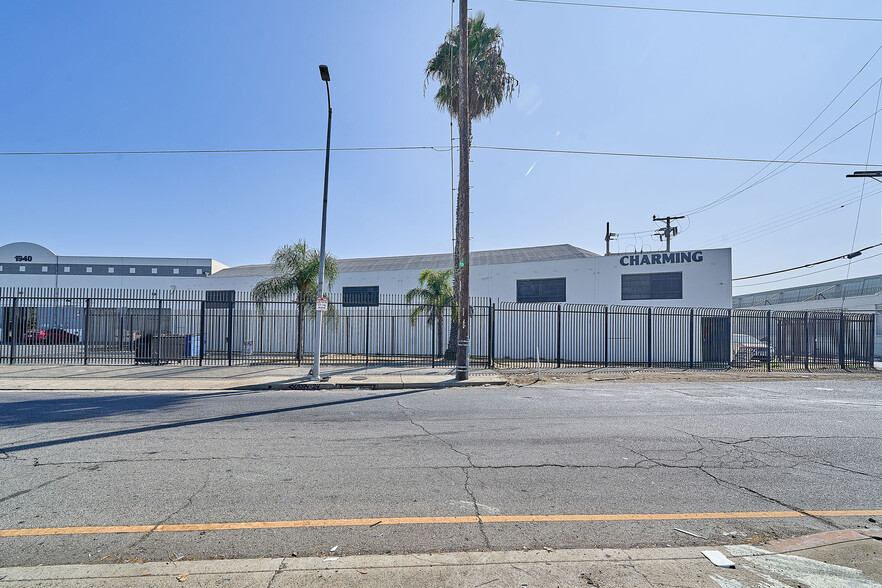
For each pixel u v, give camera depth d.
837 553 3.55
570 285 26.91
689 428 7.89
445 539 3.84
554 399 11.16
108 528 4.02
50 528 4.02
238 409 9.63
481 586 3.07
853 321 20.92
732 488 5.07
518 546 3.71
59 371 15.80
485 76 21.66
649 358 19.61
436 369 17.39
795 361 22.28
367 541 3.80
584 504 4.60
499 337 26.77
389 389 13.42
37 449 6.45
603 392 12.46
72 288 36.59
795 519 4.30
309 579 3.14
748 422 8.41
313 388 13.43
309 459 6.03
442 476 5.39
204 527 4.05
